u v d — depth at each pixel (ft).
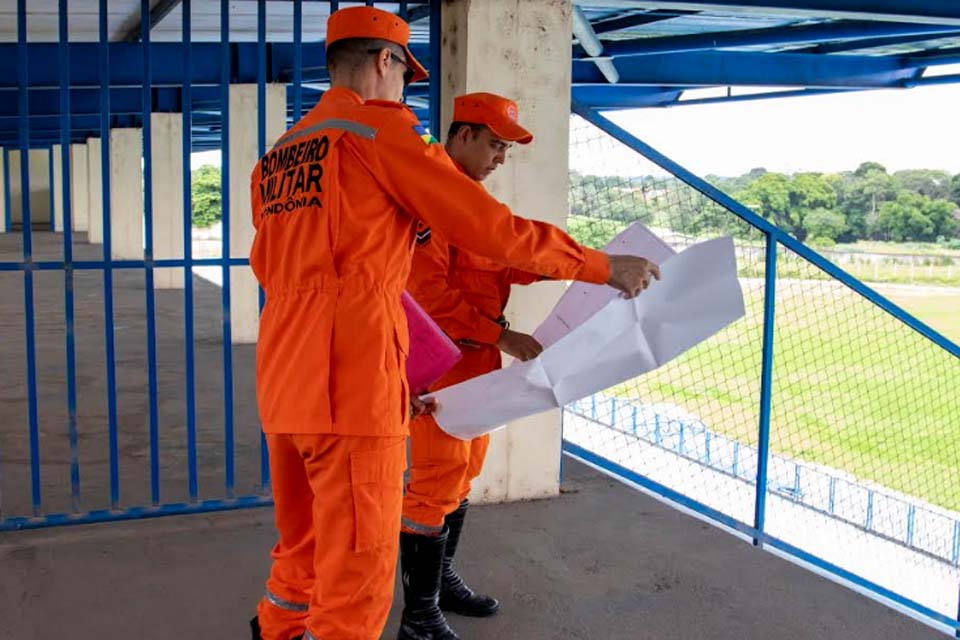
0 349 31.42
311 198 7.23
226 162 14.38
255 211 8.29
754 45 27.63
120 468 17.43
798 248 14.92
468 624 11.08
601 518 14.65
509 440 15.17
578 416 19.65
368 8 7.72
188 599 11.74
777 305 16.83
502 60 14.23
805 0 18.26
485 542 13.57
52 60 24.53
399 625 11.11
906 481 26.89
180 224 49.75
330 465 7.24
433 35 14.73
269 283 7.68
